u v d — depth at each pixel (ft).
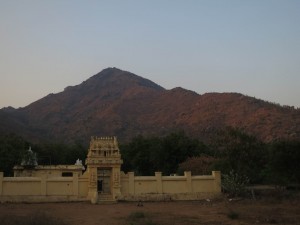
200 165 232.32
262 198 167.32
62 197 180.65
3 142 298.76
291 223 103.24
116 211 138.31
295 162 188.96
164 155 297.33
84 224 104.47
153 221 107.65
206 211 134.00
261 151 209.46
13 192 177.78
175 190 187.52
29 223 95.14
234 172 198.08
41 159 333.83
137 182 186.50
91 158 185.57
